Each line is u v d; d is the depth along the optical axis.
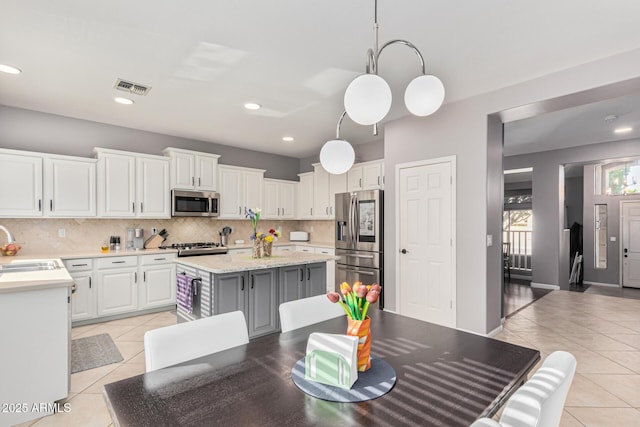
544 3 1.96
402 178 4.06
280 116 4.06
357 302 1.18
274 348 1.39
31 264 3.18
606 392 2.39
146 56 2.62
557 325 3.89
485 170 3.32
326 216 5.70
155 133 4.78
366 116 1.31
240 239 5.73
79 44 2.43
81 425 1.99
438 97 1.44
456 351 1.35
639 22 2.15
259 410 0.93
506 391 1.04
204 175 4.91
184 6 2.00
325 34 2.31
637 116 4.12
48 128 3.93
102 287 3.85
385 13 2.06
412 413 0.91
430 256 3.77
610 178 6.78
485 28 2.23
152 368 1.24
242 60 2.68
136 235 4.45
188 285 3.12
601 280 6.76
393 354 1.32
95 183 3.97
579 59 2.66
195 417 0.89
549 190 6.19
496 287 3.54
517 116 3.41
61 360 2.17
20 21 2.14
